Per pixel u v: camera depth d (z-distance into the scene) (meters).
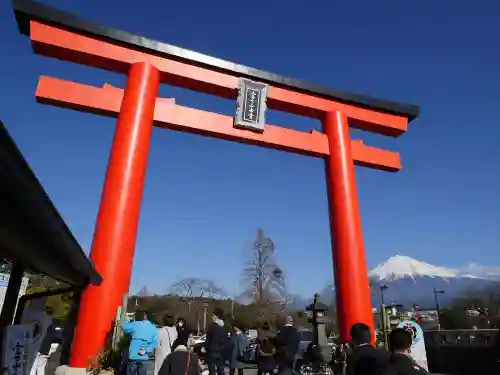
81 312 10.17
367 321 13.05
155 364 8.91
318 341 13.99
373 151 16.42
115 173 11.75
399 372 4.01
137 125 12.45
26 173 2.54
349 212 14.34
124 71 13.68
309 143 15.28
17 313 5.75
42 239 3.68
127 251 11.09
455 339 15.71
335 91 16.19
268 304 38.00
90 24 13.08
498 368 11.34
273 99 15.30
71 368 9.41
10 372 4.18
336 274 13.91
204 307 40.62
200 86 14.40
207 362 10.72
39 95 12.23
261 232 42.34
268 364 10.23
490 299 40.22
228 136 14.21
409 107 17.20
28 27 12.96
